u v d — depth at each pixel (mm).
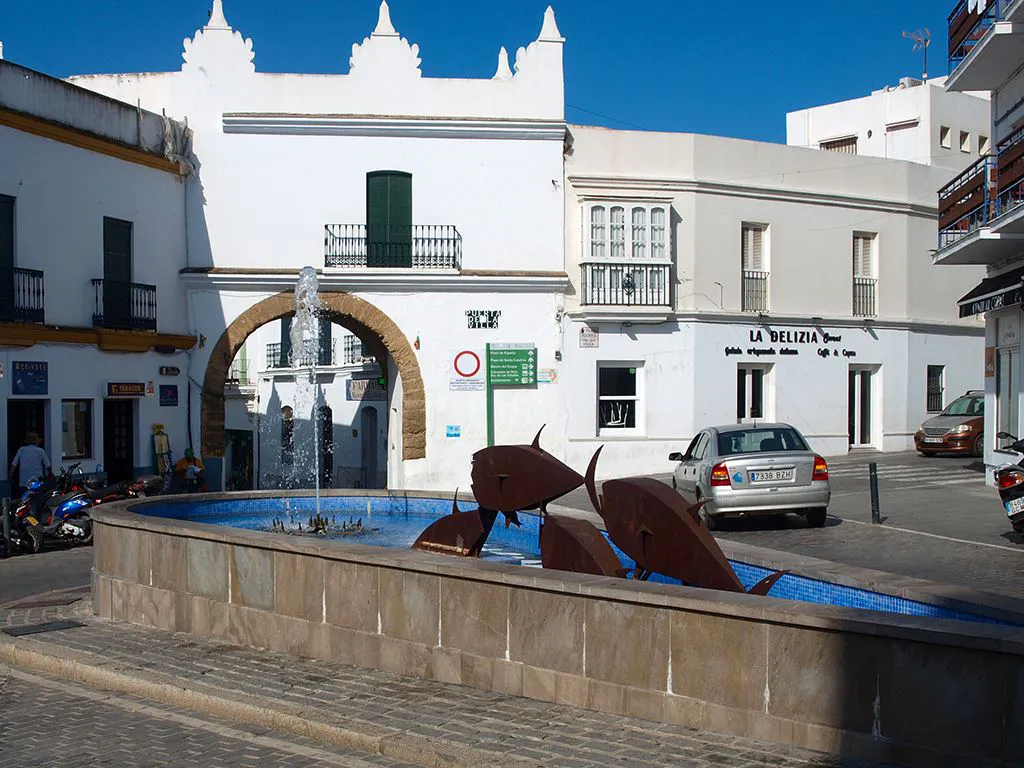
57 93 21000
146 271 23656
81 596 11812
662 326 27562
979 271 33312
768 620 5828
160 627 9711
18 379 19750
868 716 5441
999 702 4980
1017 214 17078
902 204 31172
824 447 29766
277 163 25578
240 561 8992
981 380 33469
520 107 26453
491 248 26469
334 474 38062
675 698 6234
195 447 24844
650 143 27516
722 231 28250
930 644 5215
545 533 8320
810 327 29578
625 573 7578
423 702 6977
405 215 26125
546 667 6887
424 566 7539
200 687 7535
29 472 18266
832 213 30031
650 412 27500
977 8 19031
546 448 26703
